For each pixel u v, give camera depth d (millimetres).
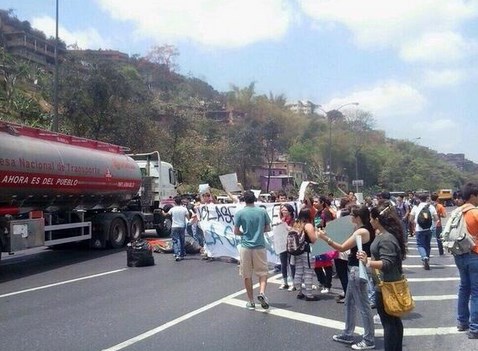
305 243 9102
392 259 5180
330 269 9742
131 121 41188
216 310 8312
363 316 6316
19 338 6785
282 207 10422
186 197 22734
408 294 5254
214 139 70500
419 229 13023
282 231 10281
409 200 23781
